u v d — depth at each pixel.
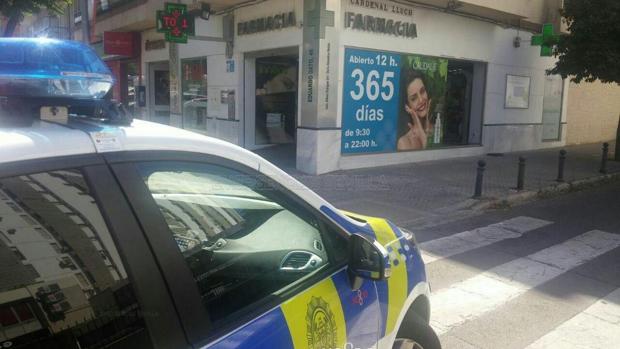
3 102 1.60
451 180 11.14
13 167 1.41
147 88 19.92
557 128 18.56
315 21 10.76
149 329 1.58
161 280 1.64
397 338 2.80
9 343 1.38
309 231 2.43
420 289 2.99
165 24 11.63
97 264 1.54
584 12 13.07
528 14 14.66
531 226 7.86
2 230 1.42
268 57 14.27
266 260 2.27
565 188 10.99
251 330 1.85
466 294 5.09
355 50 11.66
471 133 15.77
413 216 8.19
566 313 4.69
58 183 1.49
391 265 2.72
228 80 14.26
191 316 1.69
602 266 6.02
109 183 1.58
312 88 11.05
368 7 11.70
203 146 1.92
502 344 4.09
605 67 12.84
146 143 1.73
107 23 20.14
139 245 1.61
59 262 1.49
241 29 13.39
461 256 6.30
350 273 2.36
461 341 4.13
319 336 2.10
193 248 1.97
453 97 15.15
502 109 16.06
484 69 15.28
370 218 3.12
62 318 1.47
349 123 11.91
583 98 19.94
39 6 12.51
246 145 14.28
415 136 13.59
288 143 15.20
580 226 7.92
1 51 1.72
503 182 11.09
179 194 1.91
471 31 14.42
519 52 16.17
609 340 4.19
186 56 16.36
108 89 1.94
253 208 2.35
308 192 2.45
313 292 2.17
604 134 21.83
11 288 1.42
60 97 1.73
